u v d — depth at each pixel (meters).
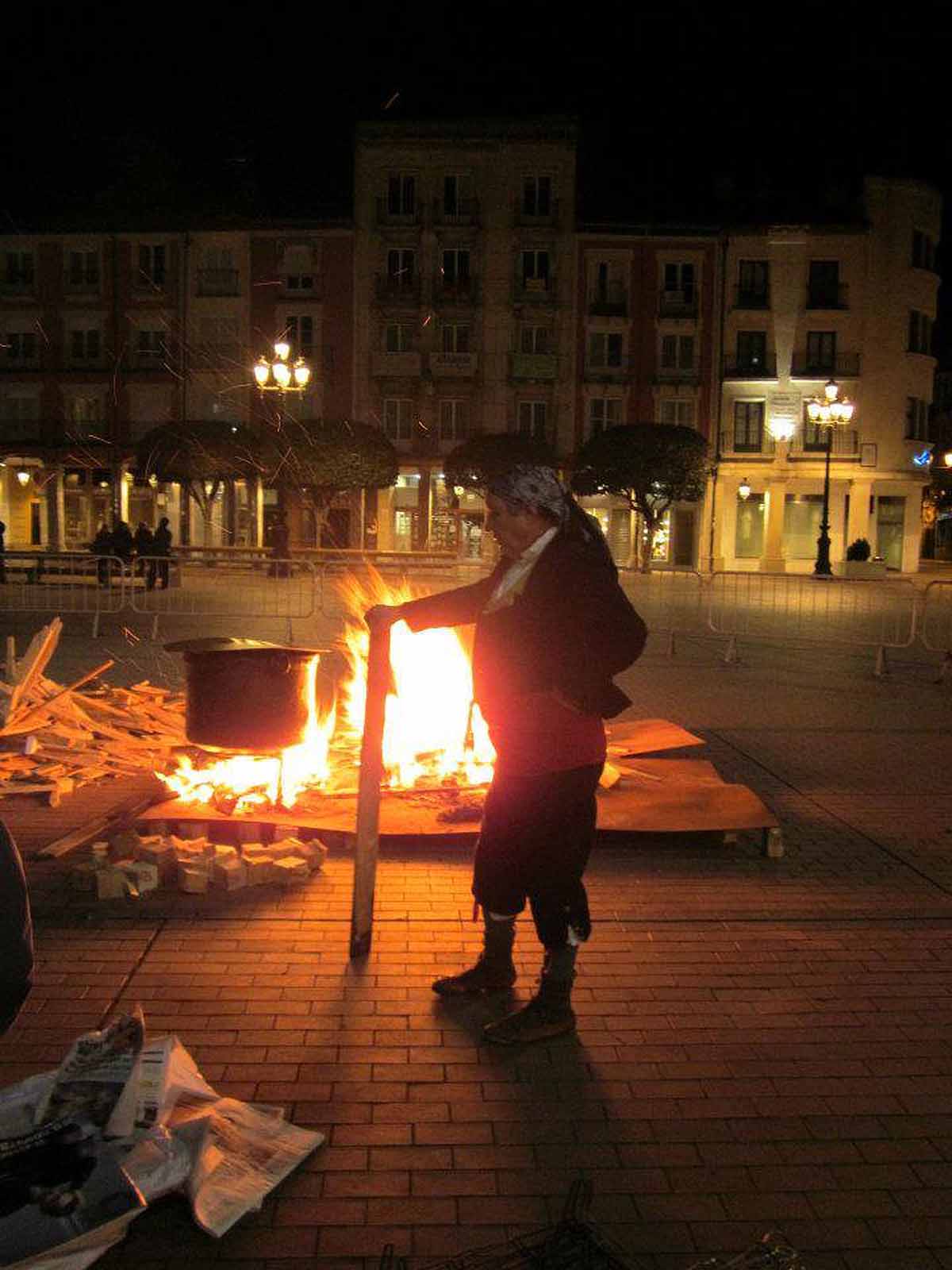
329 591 24.03
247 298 48.94
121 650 12.69
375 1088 3.20
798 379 48.84
